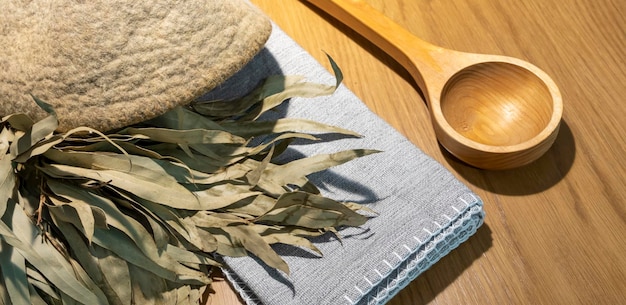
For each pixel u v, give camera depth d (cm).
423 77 51
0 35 44
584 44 55
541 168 50
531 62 55
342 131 47
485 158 47
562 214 48
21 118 42
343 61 56
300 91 49
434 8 58
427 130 52
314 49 57
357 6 54
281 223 45
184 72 44
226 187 45
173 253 43
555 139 50
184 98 44
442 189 47
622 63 54
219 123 48
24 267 42
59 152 42
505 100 51
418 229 45
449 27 57
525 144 46
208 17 44
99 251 43
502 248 47
